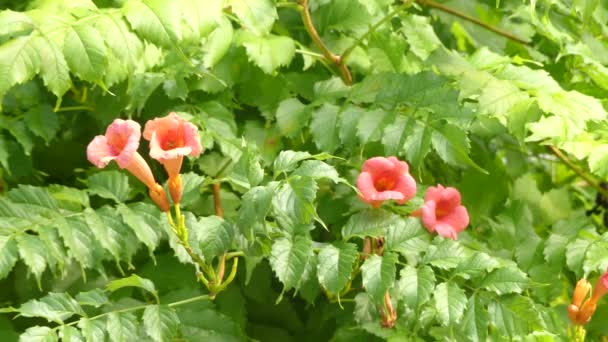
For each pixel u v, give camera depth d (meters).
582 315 1.48
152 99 1.64
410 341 1.48
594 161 1.52
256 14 1.47
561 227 1.64
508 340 1.47
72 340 1.41
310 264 1.47
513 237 1.63
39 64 1.39
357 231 1.47
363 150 1.60
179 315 1.54
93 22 1.42
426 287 1.42
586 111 1.51
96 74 1.40
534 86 1.55
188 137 1.37
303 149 1.64
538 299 1.58
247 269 1.53
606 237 1.56
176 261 1.60
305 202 1.36
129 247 1.50
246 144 1.50
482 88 1.53
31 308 1.40
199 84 1.62
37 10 1.46
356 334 1.54
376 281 1.41
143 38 1.41
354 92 1.59
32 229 1.45
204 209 1.61
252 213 1.36
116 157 1.36
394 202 1.54
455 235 1.49
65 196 1.49
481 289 1.48
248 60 1.60
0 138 1.60
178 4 1.43
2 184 1.62
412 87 1.55
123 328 1.42
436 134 1.50
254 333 1.64
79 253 1.45
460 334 1.50
